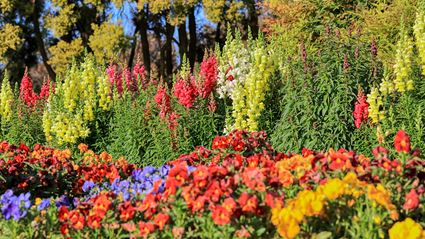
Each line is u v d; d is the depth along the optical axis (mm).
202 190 5035
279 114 10320
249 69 10555
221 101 11008
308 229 4875
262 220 4988
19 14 31844
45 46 34281
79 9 31609
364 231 4691
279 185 5176
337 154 5301
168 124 10352
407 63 9234
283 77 10477
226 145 7133
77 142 12562
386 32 12750
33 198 6883
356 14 14008
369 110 8961
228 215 4668
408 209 4938
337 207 4859
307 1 15078
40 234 5355
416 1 12883
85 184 6691
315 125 9070
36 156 8297
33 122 13516
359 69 9438
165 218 4863
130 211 5168
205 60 11094
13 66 33844
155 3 28094
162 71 30922
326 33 9891
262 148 7215
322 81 9203
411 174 5262
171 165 6812
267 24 18078
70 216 5223
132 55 31922
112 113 12758
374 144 8828
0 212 5484
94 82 13117
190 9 29875
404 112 8938
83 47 30672
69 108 12820
